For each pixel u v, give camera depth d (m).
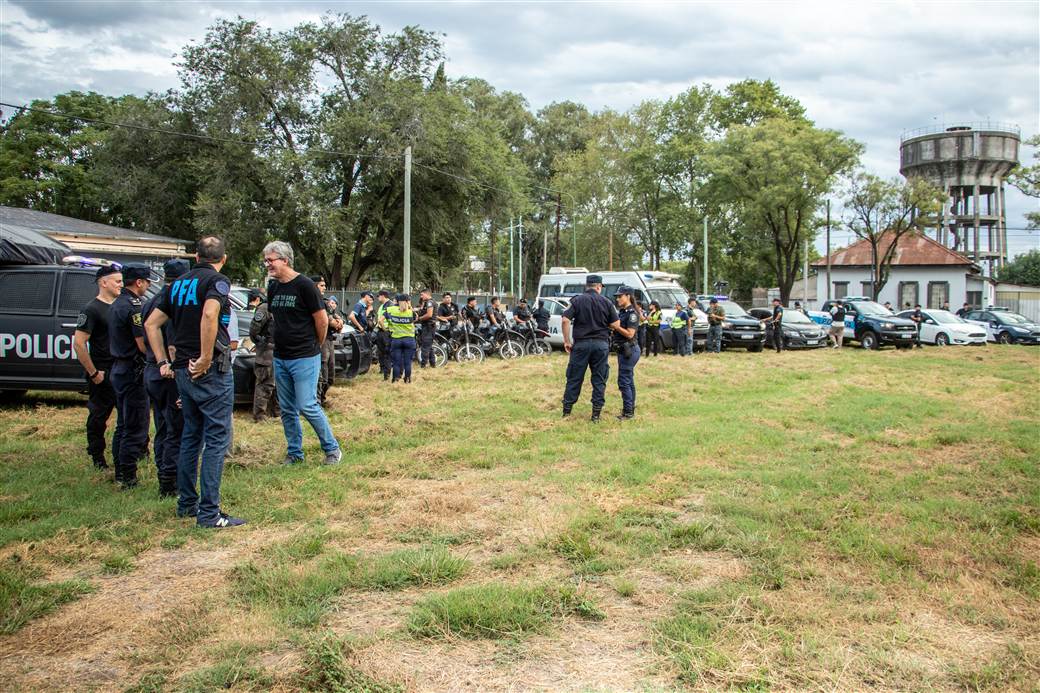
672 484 5.66
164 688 2.71
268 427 8.31
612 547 4.21
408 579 3.74
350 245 32.41
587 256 55.97
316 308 6.29
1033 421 8.89
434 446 7.19
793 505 5.07
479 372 14.31
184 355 4.73
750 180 39.50
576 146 62.28
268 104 31.45
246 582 3.70
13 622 3.21
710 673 2.80
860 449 7.18
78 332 5.94
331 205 31.61
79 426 8.21
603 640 3.11
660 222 50.56
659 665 2.88
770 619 3.27
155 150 31.58
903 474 6.09
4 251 9.63
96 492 5.48
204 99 31.08
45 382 9.39
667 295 21.67
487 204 36.12
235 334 9.12
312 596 3.52
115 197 31.25
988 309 29.75
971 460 6.71
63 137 36.41
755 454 6.91
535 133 61.81
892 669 2.85
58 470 6.18
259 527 4.70
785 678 2.77
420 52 34.22
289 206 29.75
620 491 5.49
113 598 3.56
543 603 3.42
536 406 10.04
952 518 4.84
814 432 8.18
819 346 23.34
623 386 9.20
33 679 2.78
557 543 4.24
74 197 35.50
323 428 6.45
